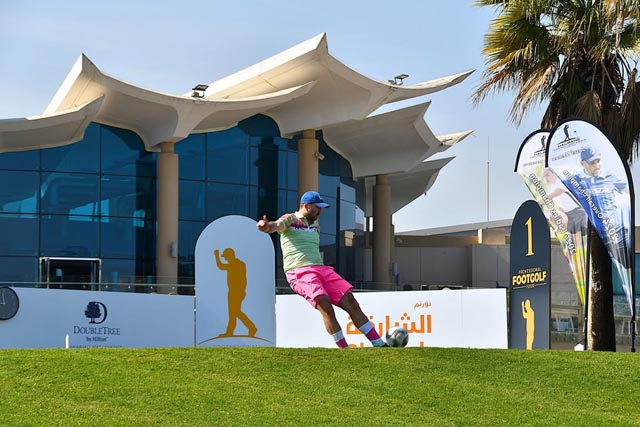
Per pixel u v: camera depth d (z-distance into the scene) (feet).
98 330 50.60
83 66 95.61
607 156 51.19
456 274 156.66
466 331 57.26
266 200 120.57
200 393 29.17
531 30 70.64
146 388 29.37
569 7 69.82
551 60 70.85
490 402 30.04
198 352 33.91
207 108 105.29
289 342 62.39
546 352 36.60
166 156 111.04
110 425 25.90
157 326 51.39
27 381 29.48
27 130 100.27
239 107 106.11
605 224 51.24
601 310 65.82
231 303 51.47
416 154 131.34
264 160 120.78
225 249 51.57
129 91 100.68
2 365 31.07
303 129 117.91
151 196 114.62
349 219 137.59
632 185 50.01
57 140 109.50
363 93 109.70
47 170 110.42
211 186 117.80
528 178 56.75
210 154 118.21
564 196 54.19
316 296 36.76
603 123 69.15
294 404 28.66
